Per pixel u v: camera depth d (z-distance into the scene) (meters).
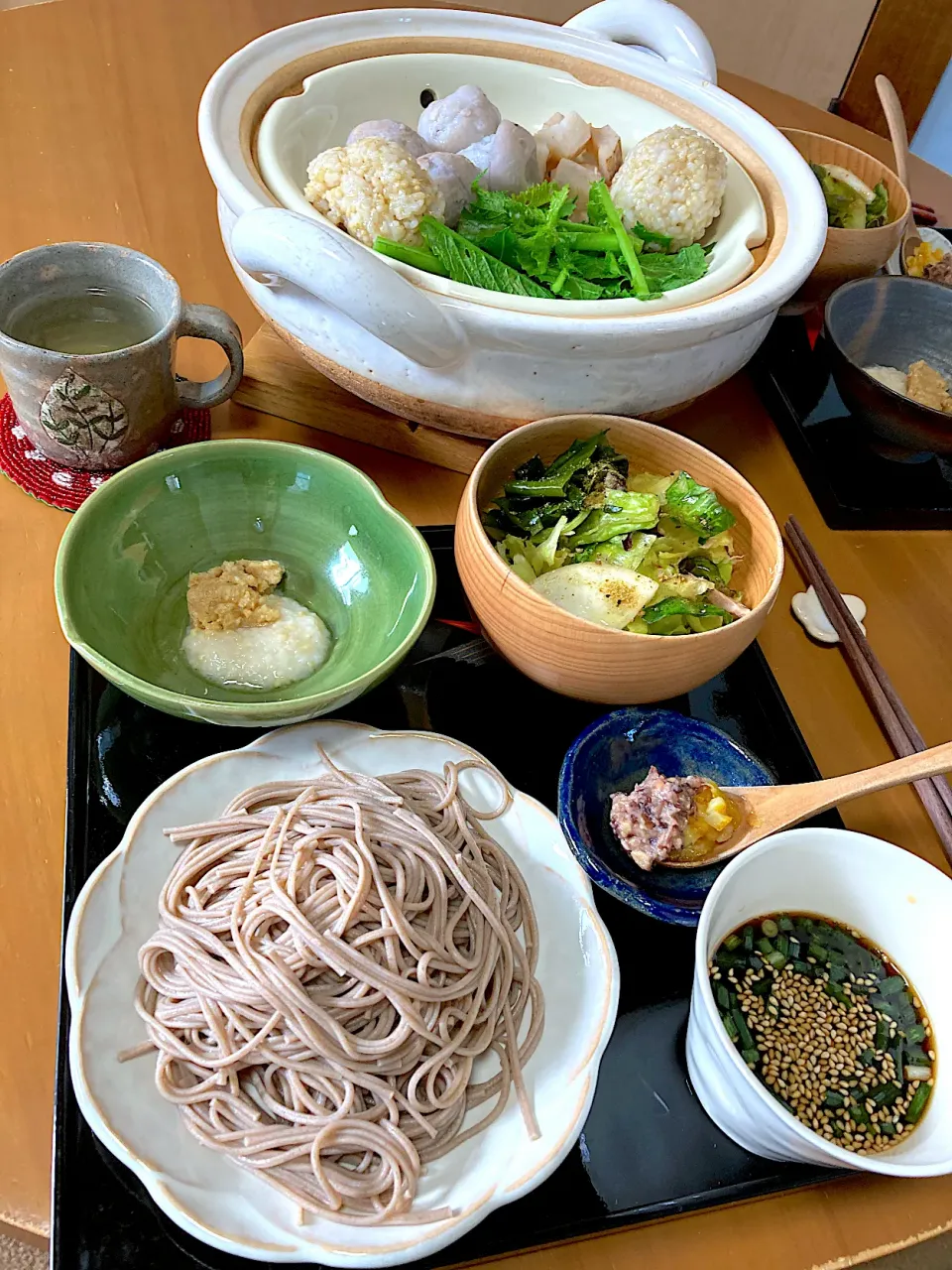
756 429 0.65
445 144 0.58
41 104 0.75
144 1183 0.31
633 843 0.41
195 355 0.60
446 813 0.41
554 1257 0.33
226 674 0.45
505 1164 0.33
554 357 0.47
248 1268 0.31
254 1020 0.36
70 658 0.45
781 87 1.47
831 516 0.60
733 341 0.51
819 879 0.40
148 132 0.75
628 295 0.55
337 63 0.60
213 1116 0.34
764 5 1.38
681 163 0.56
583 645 0.41
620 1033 0.38
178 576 0.48
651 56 0.66
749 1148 0.35
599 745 0.43
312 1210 0.32
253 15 0.87
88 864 0.39
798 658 0.53
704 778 0.44
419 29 0.63
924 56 1.14
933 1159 0.33
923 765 0.41
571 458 0.48
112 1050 0.34
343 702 0.40
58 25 0.82
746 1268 0.34
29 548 0.50
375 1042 0.35
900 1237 0.35
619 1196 0.34
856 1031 0.38
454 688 0.48
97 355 0.46
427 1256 0.32
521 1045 0.37
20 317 0.49
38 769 0.42
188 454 0.47
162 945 0.36
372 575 0.48
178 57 0.82
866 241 0.62
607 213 0.56
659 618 0.45
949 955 0.38
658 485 0.49
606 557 0.46
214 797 0.40
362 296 0.42
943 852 0.46
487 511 0.48
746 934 0.40
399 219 0.50
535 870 0.41
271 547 0.50
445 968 0.37
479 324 0.45
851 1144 0.35
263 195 0.48
